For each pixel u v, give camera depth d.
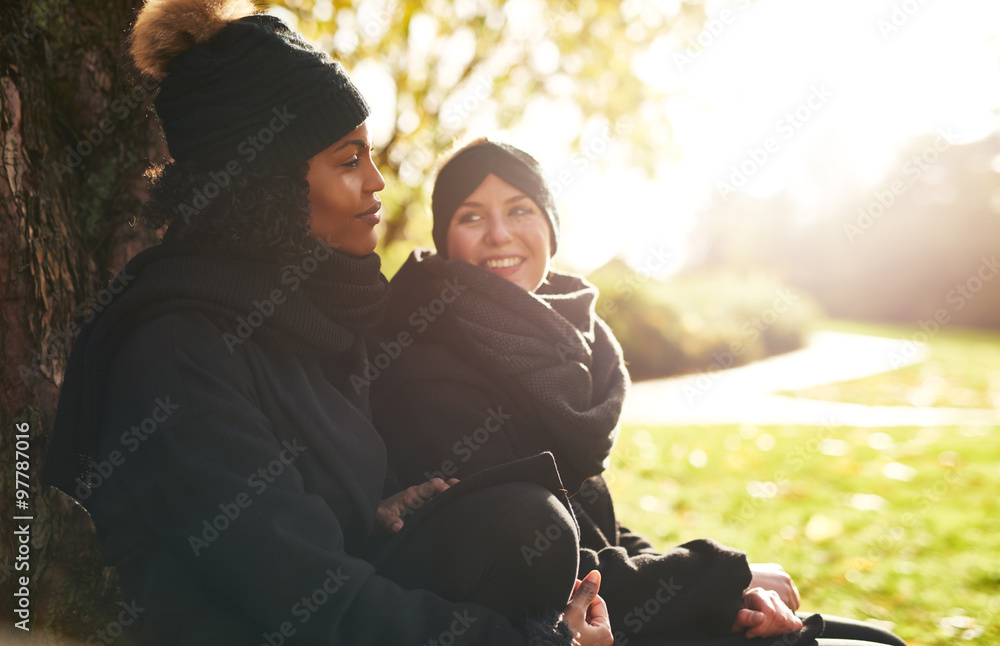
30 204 1.77
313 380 1.50
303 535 1.24
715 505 4.59
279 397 1.39
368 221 1.57
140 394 1.27
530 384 1.84
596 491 1.98
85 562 1.80
